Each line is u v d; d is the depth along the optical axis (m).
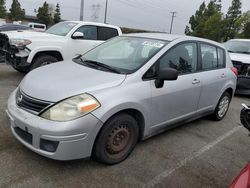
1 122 4.36
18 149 3.61
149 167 3.54
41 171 3.21
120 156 3.52
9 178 3.04
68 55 7.57
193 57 4.52
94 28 8.20
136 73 3.60
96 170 3.34
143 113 3.60
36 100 3.11
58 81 3.34
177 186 3.22
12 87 6.54
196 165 3.73
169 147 4.15
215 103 5.21
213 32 44.34
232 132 5.08
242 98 8.03
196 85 4.45
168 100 3.94
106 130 3.22
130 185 3.14
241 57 8.48
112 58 4.13
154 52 3.93
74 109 2.98
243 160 4.04
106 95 3.19
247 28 40.16
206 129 5.09
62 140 2.91
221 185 3.35
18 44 6.74
